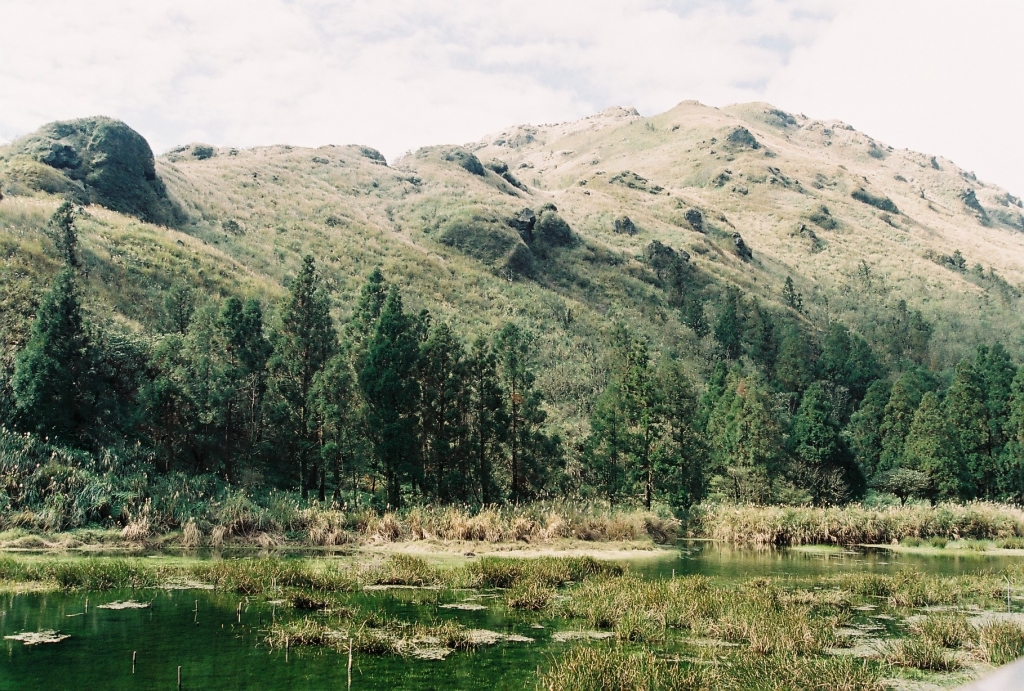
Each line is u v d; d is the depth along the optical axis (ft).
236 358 149.59
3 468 105.19
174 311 191.01
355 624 59.06
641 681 43.65
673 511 171.94
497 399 162.20
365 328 161.27
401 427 144.56
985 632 57.16
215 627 57.52
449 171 533.96
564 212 561.02
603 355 303.68
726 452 214.90
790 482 209.97
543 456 170.81
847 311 507.30
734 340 386.73
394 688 43.11
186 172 380.78
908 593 77.92
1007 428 241.96
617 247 490.08
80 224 229.86
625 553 121.49
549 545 123.13
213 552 99.30
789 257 612.29
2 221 192.54
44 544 94.12
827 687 44.19
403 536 121.08
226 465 140.15
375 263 332.19
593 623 62.28
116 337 146.72
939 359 439.22
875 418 288.10
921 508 171.63
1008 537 153.48
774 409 250.16
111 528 103.86
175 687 42.52
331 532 115.55
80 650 50.31
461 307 316.81
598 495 181.27
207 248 267.39
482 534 124.06
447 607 68.59
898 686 46.01
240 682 43.80
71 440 123.75
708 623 61.77
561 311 350.23
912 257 636.07
